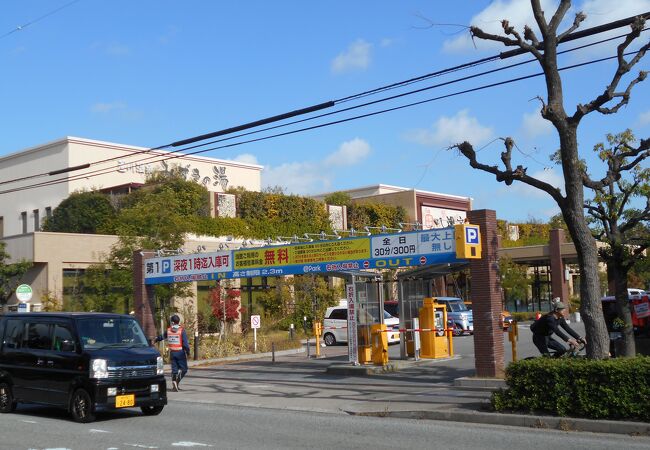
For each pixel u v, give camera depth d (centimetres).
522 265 5106
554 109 1345
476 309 1808
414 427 1251
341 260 2114
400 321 2430
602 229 1775
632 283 4688
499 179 1438
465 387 1733
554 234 4853
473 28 1447
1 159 4891
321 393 1788
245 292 3941
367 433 1197
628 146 1705
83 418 1359
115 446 1103
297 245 2247
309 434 1198
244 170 5316
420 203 5350
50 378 1429
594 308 1312
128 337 1488
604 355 1294
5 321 1579
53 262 3375
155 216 3159
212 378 2258
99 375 1353
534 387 1255
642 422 1127
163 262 2688
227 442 1130
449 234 1848
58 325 1463
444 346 2448
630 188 1722
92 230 3975
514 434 1145
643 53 1370
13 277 3222
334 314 3459
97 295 3105
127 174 4656
